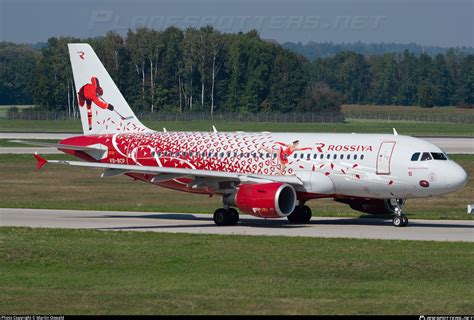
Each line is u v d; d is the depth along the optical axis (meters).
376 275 78.19
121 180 187.62
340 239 98.56
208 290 72.06
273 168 120.38
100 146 132.38
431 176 110.94
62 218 124.69
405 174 112.19
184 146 127.19
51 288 73.12
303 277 77.62
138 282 75.56
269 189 111.94
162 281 75.88
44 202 153.75
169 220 124.06
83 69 135.75
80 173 199.38
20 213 131.38
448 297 69.44
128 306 66.50
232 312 64.69
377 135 118.38
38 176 194.12
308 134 121.94
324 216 130.62
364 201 120.38
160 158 128.12
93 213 132.50
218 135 126.88
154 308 65.88
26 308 66.00
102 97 135.00
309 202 156.38
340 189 117.56
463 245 93.62
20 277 77.88
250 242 96.38
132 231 106.06
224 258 86.19
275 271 80.06
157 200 159.00
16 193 167.38
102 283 75.19
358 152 115.56
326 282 75.31
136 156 129.88
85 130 136.62
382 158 113.69
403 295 70.12
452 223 119.81
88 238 98.88
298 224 119.75
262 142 122.56
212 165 124.62
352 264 82.44
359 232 108.38
